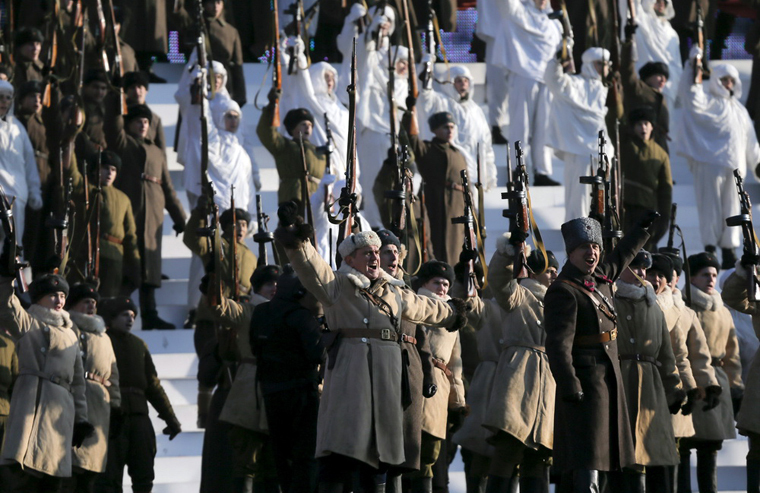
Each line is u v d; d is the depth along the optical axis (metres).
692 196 51.25
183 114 45.88
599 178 27.62
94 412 30.91
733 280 30.02
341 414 23.14
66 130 39.66
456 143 46.34
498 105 52.94
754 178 50.59
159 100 52.78
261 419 30.17
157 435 38.16
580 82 47.69
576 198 46.78
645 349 27.69
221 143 44.53
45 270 32.09
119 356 33.19
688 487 32.78
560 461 24.09
